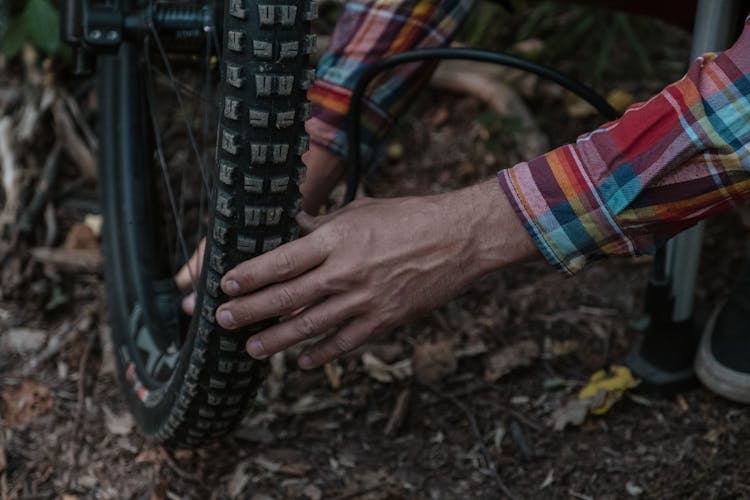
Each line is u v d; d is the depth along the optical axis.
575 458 1.25
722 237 1.60
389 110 1.18
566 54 1.96
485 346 1.42
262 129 0.85
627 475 1.22
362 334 0.94
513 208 0.87
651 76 1.94
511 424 1.30
